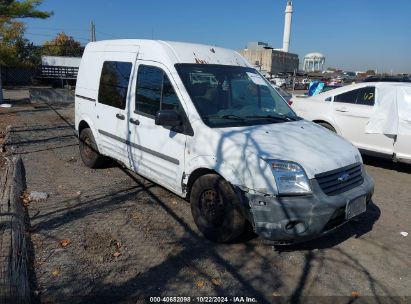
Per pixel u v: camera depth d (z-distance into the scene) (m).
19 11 23.58
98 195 5.57
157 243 4.21
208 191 4.21
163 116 4.20
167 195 5.61
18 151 8.14
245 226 4.05
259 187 3.63
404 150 7.18
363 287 3.59
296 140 4.09
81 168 6.93
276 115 4.85
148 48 5.11
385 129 7.32
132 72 5.30
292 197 3.60
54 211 4.96
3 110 15.12
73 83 32.91
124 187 5.93
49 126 11.57
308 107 8.62
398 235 4.70
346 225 4.91
